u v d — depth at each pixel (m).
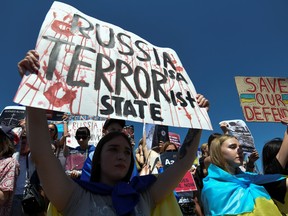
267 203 2.71
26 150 3.87
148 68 2.21
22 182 3.68
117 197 1.73
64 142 4.66
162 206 2.04
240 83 3.79
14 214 3.51
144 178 2.04
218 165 3.07
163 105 2.10
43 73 1.69
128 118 1.87
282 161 2.98
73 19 2.02
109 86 1.90
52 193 1.63
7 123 6.35
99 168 1.96
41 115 1.68
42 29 1.83
